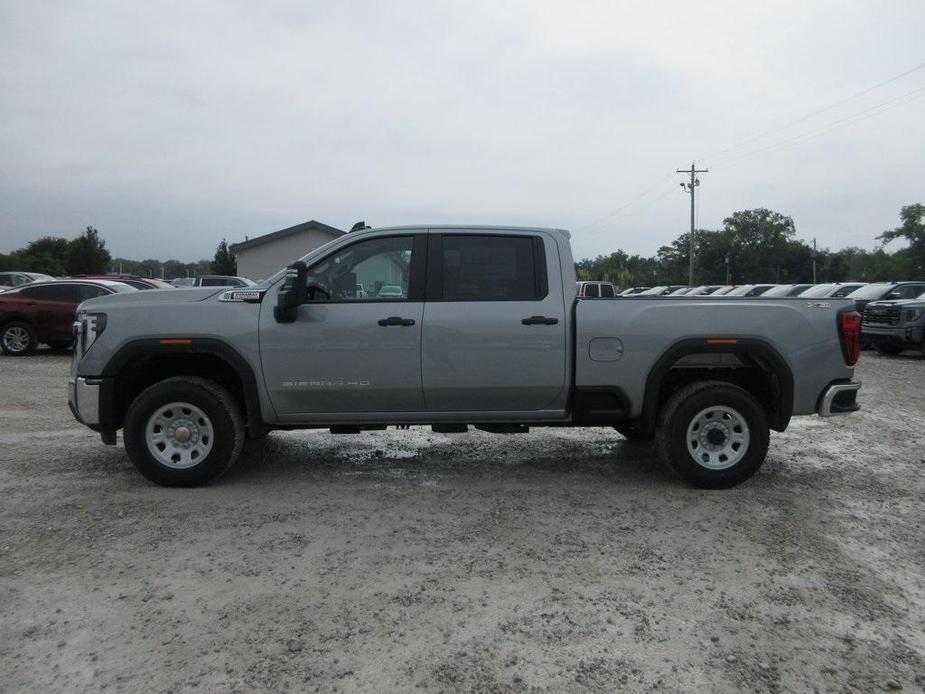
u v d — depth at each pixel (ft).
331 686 9.10
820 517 15.52
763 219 279.28
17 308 45.65
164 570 12.48
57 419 25.84
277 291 17.30
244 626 10.56
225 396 17.20
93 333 17.03
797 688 9.15
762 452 17.35
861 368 43.24
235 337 16.88
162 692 8.93
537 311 17.19
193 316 16.98
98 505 16.02
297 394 17.11
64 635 10.26
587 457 21.01
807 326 17.44
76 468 19.15
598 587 11.94
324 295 17.40
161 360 17.95
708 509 16.02
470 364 17.07
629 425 18.48
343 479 18.39
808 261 275.18
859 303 58.54
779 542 14.01
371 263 17.52
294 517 15.31
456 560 13.03
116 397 17.28
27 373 38.14
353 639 10.22
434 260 17.44
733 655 9.88
